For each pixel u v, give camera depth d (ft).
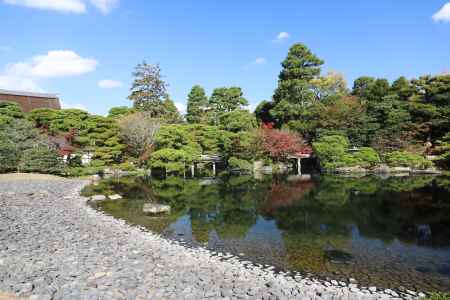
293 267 32.22
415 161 118.21
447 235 43.57
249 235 44.09
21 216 49.80
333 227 48.14
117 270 27.96
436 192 75.92
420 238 42.39
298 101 162.30
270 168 141.79
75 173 115.24
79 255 31.58
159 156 115.85
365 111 148.46
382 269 31.78
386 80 165.68
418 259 34.65
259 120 183.01
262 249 38.09
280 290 25.75
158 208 57.93
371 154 123.24
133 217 54.03
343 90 191.01
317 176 115.34
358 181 98.12
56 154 110.73
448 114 122.72
